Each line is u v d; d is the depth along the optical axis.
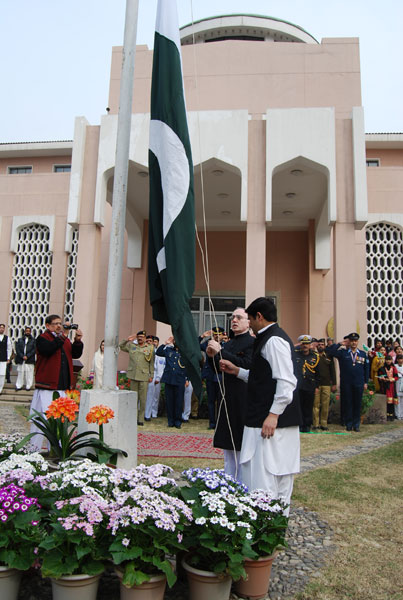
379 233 15.02
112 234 4.46
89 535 2.49
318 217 14.74
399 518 4.27
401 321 14.51
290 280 15.73
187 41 18.78
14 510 2.65
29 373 12.88
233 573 2.60
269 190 10.98
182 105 4.27
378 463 6.23
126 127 4.57
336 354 9.50
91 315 11.29
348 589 3.00
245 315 4.30
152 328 15.86
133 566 2.52
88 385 9.96
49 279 16.42
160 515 2.51
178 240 3.93
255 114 15.41
